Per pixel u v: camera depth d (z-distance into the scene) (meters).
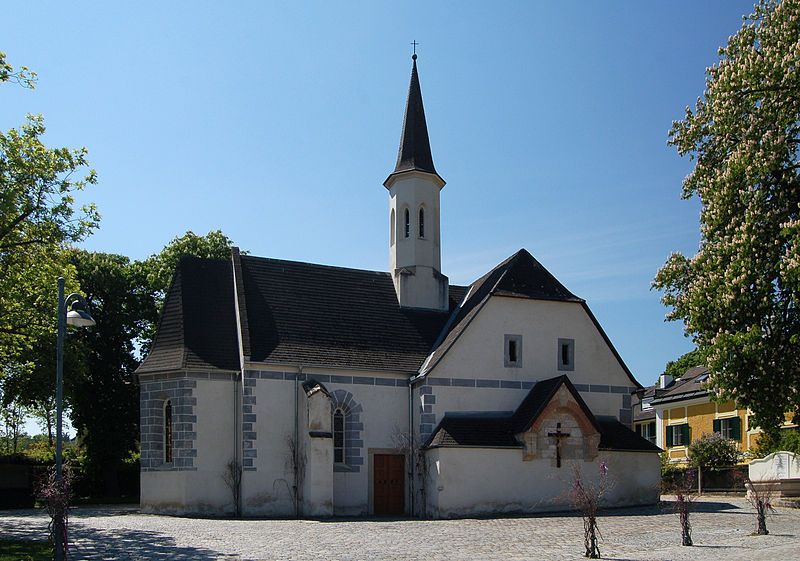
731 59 29.12
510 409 36.66
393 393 36.72
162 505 33.72
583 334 38.62
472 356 36.47
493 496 33.88
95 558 19.70
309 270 40.25
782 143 25.45
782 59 25.61
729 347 25.48
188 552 20.75
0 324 30.00
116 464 50.28
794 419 27.27
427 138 43.06
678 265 30.39
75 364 42.09
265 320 36.31
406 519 32.38
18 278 29.33
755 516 29.89
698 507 33.88
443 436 34.03
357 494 35.16
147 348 52.53
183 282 37.28
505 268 39.34
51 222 28.80
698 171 29.83
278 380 34.69
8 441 74.06
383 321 39.34
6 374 36.53
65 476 21.42
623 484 35.94
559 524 28.50
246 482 33.44
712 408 52.19
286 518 32.75
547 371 37.62
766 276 25.62
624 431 37.47
